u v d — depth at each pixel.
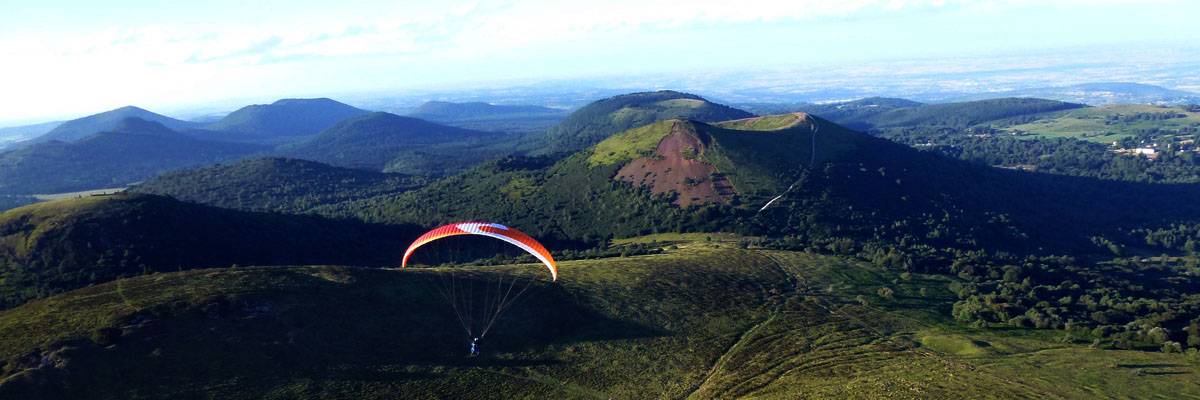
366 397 43.75
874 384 46.62
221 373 43.16
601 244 131.62
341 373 45.91
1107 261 127.81
